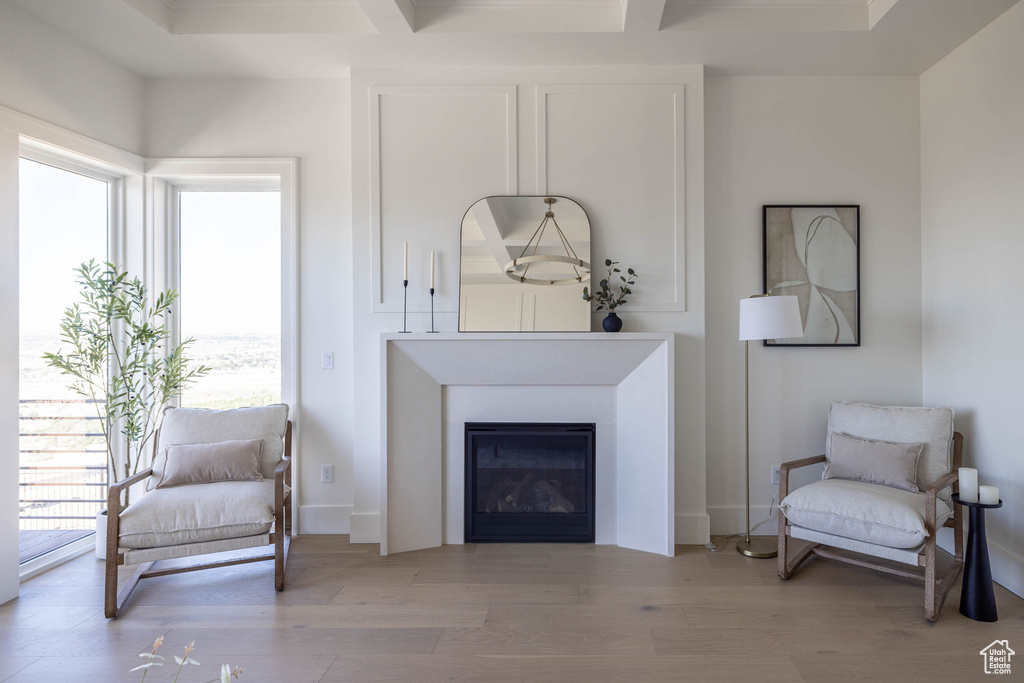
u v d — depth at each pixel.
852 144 3.57
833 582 2.89
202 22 3.07
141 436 3.55
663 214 3.45
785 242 3.56
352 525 3.48
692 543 3.43
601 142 3.46
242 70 3.49
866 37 3.10
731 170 3.58
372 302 3.48
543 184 3.46
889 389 3.56
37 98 2.91
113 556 2.56
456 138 3.47
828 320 3.55
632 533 3.38
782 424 3.58
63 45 3.05
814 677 2.09
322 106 3.60
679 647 2.29
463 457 3.47
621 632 2.41
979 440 3.06
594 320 3.48
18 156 2.79
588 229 3.42
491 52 3.29
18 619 2.54
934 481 2.87
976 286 3.07
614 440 3.45
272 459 3.24
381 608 2.63
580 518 3.45
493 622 2.50
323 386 3.60
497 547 3.40
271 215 3.74
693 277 3.45
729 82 3.58
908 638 2.36
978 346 3.07
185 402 3.70
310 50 3.26
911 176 3.56
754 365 3.59
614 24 3.06
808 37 3.11
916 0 2.75
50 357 3.04
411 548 3.36
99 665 2.19
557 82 3.45
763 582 2.90
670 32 3.07
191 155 3.60
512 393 3.46
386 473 3.29
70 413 3.27
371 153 3.46
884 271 3.57
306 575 3.00
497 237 3.43
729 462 3.59
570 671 2.13
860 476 2.99
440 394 3.45
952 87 3.25
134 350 3.54
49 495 3.17
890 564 3.13
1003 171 2.87
